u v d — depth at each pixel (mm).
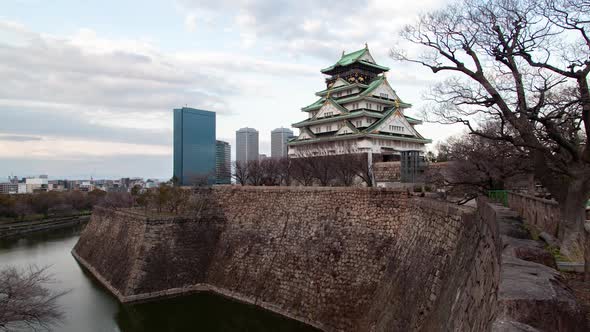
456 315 12945
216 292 35125
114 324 29406
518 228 11414
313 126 71312
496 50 16844
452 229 19375
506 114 16516
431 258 20422
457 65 18406
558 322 6027
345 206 30375
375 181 53625
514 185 39625
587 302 8703
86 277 42469
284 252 32438
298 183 61156
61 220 91312
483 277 11414
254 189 38781
